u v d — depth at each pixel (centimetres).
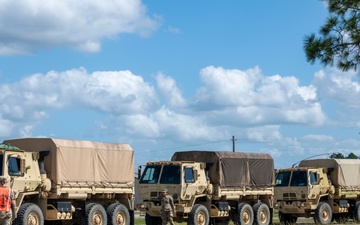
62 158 2842
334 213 4247
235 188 3538
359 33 2111
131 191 3183
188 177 3297
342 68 2119
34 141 2867
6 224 2020
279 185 4016
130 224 3178
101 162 3039
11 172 2602
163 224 3002
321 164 4209
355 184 4259
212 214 3444
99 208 3006
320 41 2123
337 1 2145
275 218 5256
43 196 2778
